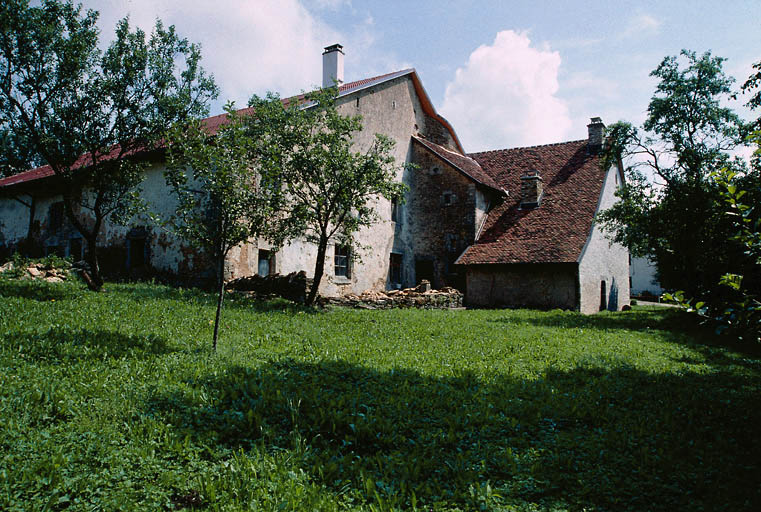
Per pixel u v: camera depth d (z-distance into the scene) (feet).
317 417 16.21
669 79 57.16
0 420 13.60
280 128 45.80
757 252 13.96
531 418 17.52
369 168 46.73
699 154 55.36
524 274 71.56
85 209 60.08
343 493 11.97
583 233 70.95
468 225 77.36
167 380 18.62
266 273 55.01
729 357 33.12
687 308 13.88
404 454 14.21
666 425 17.38
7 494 10.64
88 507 10.61
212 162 24.50
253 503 11.09
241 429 15.08
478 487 12.22
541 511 11.62
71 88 37.68
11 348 20.34
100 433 13.71
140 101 39.60
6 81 35.91
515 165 91.30
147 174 54.65
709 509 11.76
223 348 24.98
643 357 31.22
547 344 33.83
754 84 39.17
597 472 13.51
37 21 35.81
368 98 70.64
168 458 13.08
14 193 68.95
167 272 52.16
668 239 55.98
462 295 71.20
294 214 45.44
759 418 18.69
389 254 75.05
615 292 85.05
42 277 44.01
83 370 18.57
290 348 26.66
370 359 25.21
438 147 85.51
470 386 21.20
